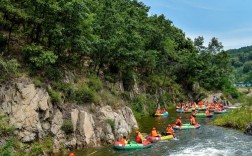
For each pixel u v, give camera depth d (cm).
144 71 5891
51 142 2330
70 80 2916
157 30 5900
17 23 2795
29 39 2938
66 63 3169
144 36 5744
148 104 5159
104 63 4256
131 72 4744
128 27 4312
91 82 3188
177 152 2544
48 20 2700
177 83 7294
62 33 2772
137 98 4772
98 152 2461
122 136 2955
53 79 2669
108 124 2822
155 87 5750
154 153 2512
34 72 2534
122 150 2583
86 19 2984
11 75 2330
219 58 8838
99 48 3644
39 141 2272
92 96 2886
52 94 2495
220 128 3731
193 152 2539
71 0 2717
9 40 2741
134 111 4497
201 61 7638
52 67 2762
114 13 4022
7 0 2445
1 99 2173
